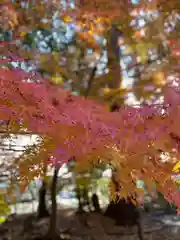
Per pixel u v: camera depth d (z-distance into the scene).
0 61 1.81
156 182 1.79
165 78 2.94
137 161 1.58
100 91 3.92
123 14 3.42
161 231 6.18
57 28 4.88
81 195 8.41
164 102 1.46
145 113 1.45
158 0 3.28
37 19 4.03
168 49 3.41
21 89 1.30
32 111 1.25
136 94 2.92
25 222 6.88
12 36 3.79
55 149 1.46
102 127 1.33
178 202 1.77
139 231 4.71
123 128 1.39
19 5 3.80
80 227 6.61
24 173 1.91
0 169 3.50
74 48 5.23
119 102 2.95
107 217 7.13
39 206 7.77
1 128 1.70
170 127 1.43
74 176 5.80
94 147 1.42
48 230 5.98
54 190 5.82
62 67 4.71
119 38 4.35
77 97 1.57
